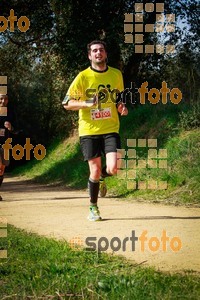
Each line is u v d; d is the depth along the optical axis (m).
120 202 9.55
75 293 3.25
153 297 3.06
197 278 3.56
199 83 14.67
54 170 20.95
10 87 29.14
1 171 10.00
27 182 21.16
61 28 18.47
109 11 17.95
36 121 31.52
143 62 18.30
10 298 3.22
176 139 12.34
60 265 3.86
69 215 7.40
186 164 10.90
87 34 17.95
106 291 3.28
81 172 16.97
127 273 3.68
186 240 5.15
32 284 3.42
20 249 4.58
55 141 26.62
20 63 22.12
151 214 7.33
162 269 3.96
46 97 29.75
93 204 6.75
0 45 21.27
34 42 20.17
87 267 3.92
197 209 8.05
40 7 18.88
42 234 5.61
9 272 3.83
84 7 18.00
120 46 17.19
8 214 7.69
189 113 13.18
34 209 8.43
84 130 6.73
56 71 21.78
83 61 18.33
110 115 6.68
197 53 17.53
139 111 16.25
